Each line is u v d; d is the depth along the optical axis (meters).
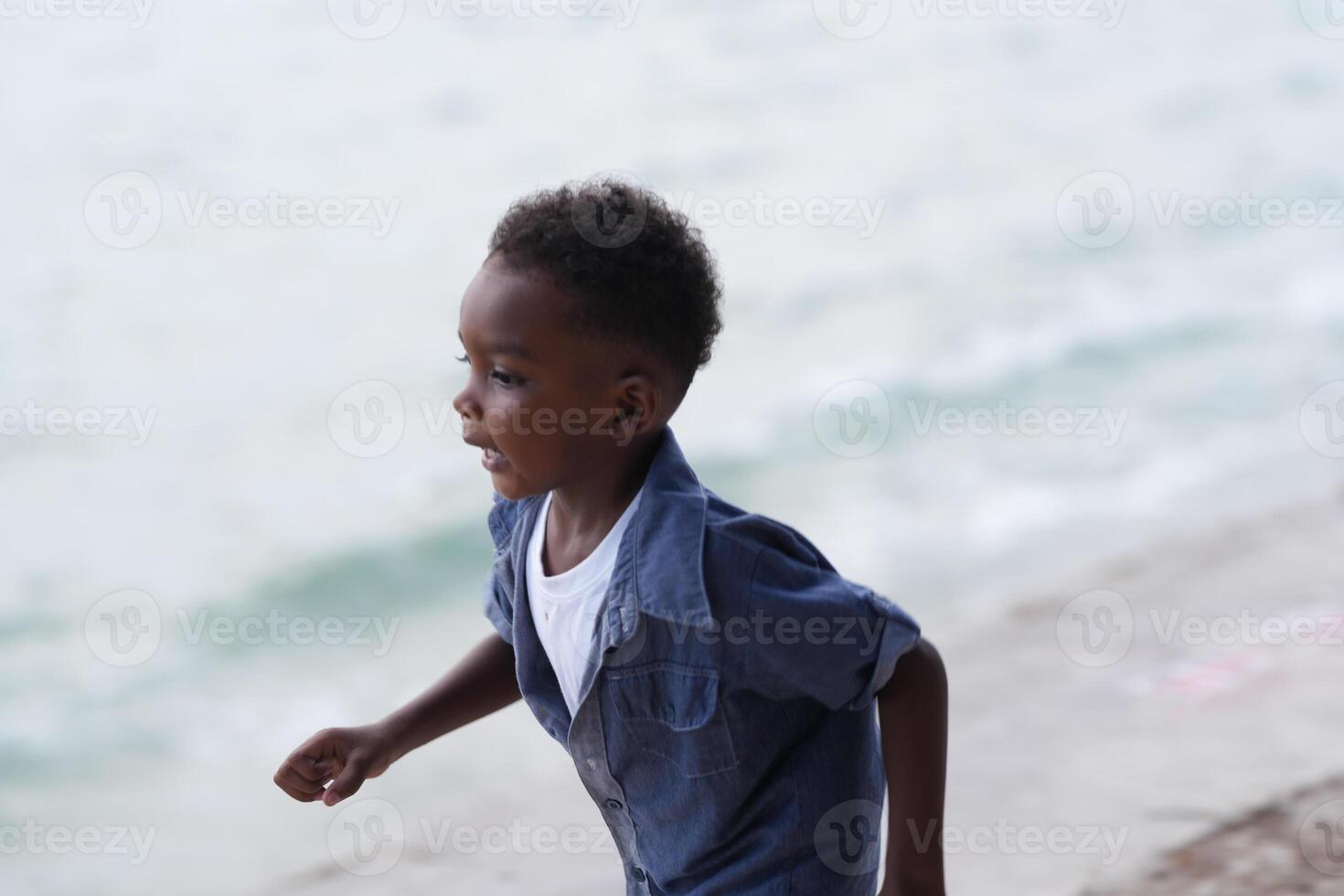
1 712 13.72
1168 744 8.23
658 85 37.69
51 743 13.27
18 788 12.56
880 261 26.12
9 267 26.62
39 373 22.62
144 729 13.66
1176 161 32.38
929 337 22.53
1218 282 24.30
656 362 3.88
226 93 36.22
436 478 18.91
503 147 33.06
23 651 15.24
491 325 3.75
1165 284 24.33
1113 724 8.59
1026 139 34.44
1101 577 11.19
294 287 25.81
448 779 10.46
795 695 3.88
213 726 13.59
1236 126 34.97
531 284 3.72
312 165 31.78
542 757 10.74
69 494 18.78
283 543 17.36
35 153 32.09
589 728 4.03
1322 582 10.55
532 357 3.74
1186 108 36.66
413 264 26.73
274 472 19.36
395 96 36.41
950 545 15.77
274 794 12.49
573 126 34.41
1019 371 20.98
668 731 3.92
